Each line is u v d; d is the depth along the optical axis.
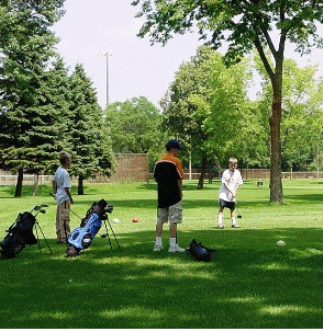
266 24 25.73
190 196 38.66
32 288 6.54
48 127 44.69
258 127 46.44
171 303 5.66
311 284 6.57
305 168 119.31
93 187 60.22
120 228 15.09
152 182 73.69
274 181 27.36
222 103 45.34
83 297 6.00
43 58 44.22
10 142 45.09
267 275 7.18
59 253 9.51
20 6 30.92
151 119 110.44
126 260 8.57
